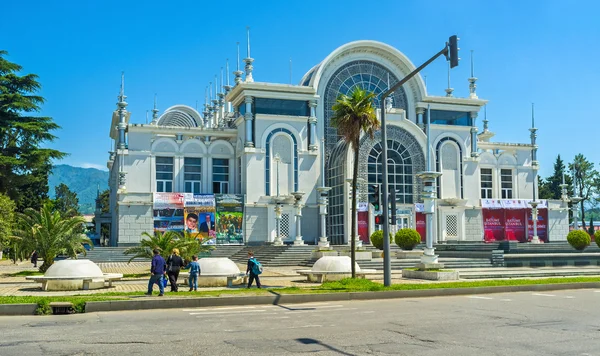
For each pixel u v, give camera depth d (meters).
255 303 21.34
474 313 18.30
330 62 63.91
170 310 19.64
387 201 26.42
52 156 59.28
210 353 11.95
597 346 12.64
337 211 60.38
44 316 18.22
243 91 59.41
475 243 57.62
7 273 38.62
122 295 22.44
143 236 54.91
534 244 53.53
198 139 60.72
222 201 57.41
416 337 13.80
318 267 30.73
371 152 60.41
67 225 35.66
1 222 41.09
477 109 67.25
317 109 62.78
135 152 58.12
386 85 66.12
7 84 59.44
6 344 13.02
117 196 56.94
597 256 42.41
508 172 71.00
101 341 13.38
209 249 37.31
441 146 64.56
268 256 47.06
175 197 56.25
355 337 13.80
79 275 26.53
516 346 12.64
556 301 21.91
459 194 64.56
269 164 59.66
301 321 16.62
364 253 42.47
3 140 59.28
